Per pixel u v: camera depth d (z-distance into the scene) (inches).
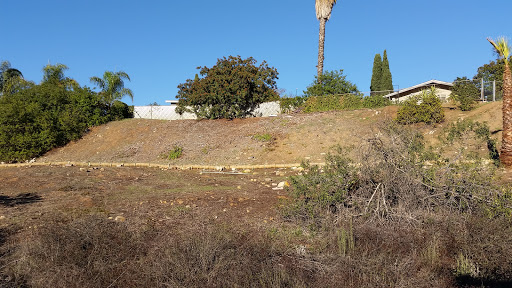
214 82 1068.5
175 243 246.2
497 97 855.7
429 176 309.1
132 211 371.6
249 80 1065.5
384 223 288.2
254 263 229.1
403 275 221.1
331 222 294.0
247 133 890.1
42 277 210.5
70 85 1159.0
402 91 1226.6
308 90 1159.6
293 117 955.3
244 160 750.5
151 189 497.0
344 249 247.8
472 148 565.6
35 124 945.5
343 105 1003.3
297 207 325.4
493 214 283.7
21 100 1020.5
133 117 1230.9
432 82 1202.6
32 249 238.7
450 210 296.5
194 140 898.7
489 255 239.8
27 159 897.5
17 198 446.9
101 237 248.5
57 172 639.8
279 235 289.6
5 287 206.4
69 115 1022.4
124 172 649.0
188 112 1153.4
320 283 215.5
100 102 1126.4
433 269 233.0
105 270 220.5
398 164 313.6
